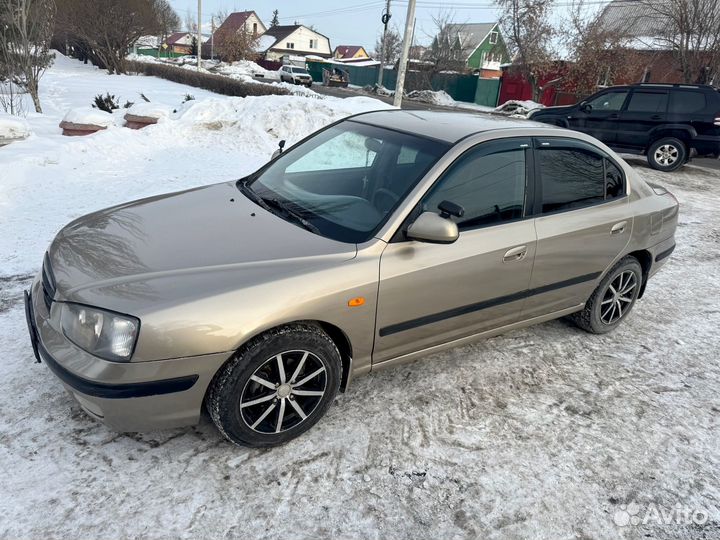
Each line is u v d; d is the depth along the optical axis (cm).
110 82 2805
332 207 310
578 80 2977
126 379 225
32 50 1310
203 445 270
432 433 295
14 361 317
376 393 326
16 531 213
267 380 257
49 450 255
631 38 2653
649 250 425
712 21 2098
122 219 307
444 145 315
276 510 237
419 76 4150
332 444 279
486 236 315
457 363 367
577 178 371
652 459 293
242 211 314
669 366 391
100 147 848
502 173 328
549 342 409
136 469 251
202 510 233
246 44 5881
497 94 3859
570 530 243
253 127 1091
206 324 230
